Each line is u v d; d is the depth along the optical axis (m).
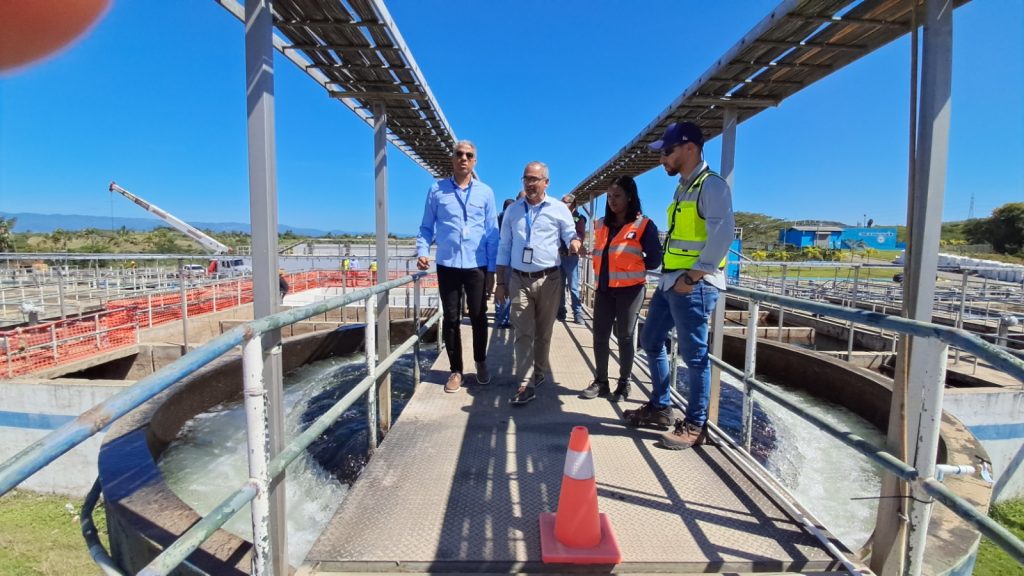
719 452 3.01
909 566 1.67
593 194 9.86
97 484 2.66
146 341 10.78
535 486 2.64
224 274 19.27
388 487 2.62
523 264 3.77
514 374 4.80
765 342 7.05
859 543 3.00
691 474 2.75
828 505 3.49
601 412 3.74
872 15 2.36
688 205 2.73
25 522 6.16
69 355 9.25
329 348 6.96
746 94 3.38
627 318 3.88
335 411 2.31
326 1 2.61
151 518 2.31
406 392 5.78
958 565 1.98
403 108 4.42
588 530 2.08
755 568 2.04
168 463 4.02
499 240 4.06
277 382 1.92
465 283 4.07
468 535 2.21
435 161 7.01
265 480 1.65
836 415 5.47
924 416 1.60
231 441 4.46
